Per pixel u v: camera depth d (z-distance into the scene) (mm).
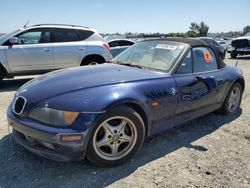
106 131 3062
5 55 7398
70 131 2777
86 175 3018
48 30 7898
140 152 3588
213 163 3381
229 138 4156
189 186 2898
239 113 5379
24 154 3408
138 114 3260
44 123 2867
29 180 2908
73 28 8242
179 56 3975
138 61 4230
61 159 2836
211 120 4910
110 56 8641
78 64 8219
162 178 3020
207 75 4316
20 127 3018
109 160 3133
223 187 2910
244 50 18906
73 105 2848
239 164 3385
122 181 2936
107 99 2975
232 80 4930
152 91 3416
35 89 3191
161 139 4016
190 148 3756
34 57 7664
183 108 3906
